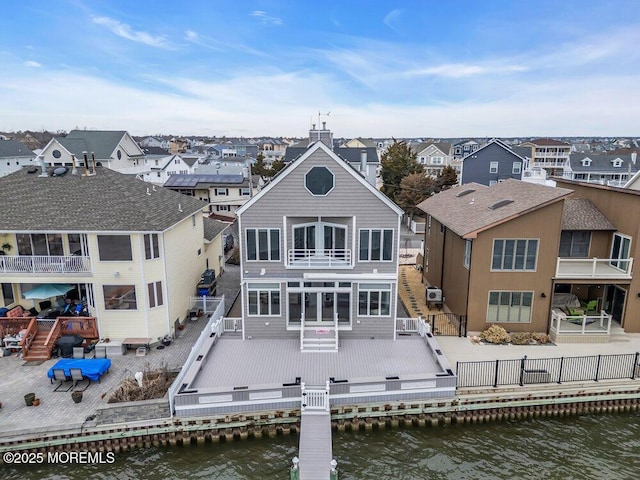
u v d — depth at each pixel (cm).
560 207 2241
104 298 2242
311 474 1431
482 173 6141
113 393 1833
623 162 7631
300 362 2020
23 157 7206
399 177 6825
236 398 1744
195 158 8612
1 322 2217
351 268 2175
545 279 2333
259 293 2212
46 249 2348
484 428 1833
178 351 2253
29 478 1560
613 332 2334
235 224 5281
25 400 1761
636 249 2288
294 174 2081
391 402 1823
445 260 2844
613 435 1783
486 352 2180
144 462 1638
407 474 1567
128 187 2581
